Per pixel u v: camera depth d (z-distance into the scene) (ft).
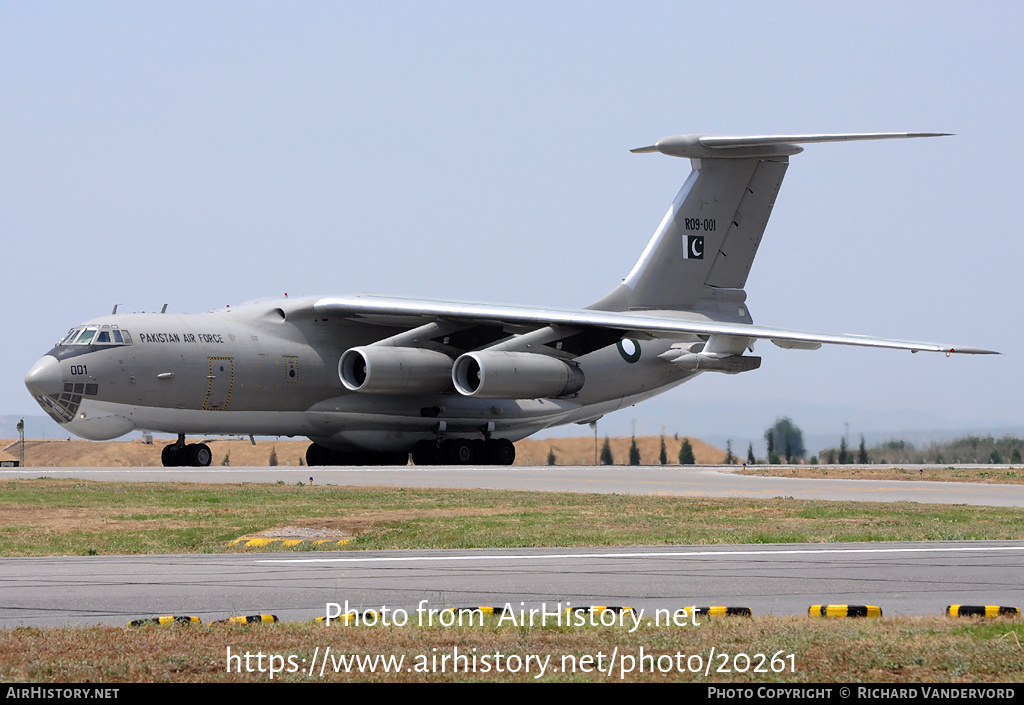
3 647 67.67
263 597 87.61
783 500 175.73
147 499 165.99
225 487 187.52
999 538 129.80
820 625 75.61
